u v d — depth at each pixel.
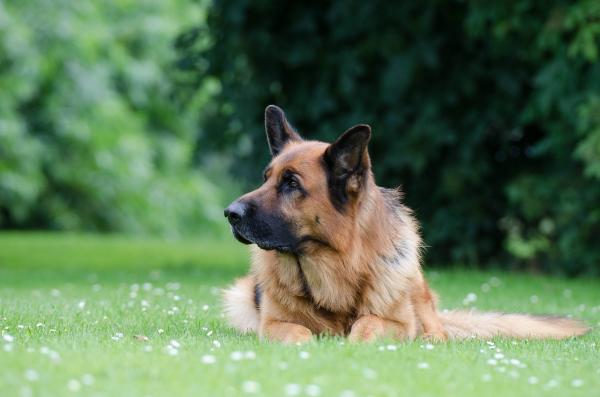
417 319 8.14
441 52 17.86
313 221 7.36
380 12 17.62
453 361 6.18
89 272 17.53
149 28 36.38
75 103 33.66
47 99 33.38
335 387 5.24
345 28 17.70
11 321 8.51
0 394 4.87
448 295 12.73
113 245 27.09
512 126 18.20
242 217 7.35
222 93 19.06
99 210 36.47
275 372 5.54
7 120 31.59
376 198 7.67
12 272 17.64
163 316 9.30
